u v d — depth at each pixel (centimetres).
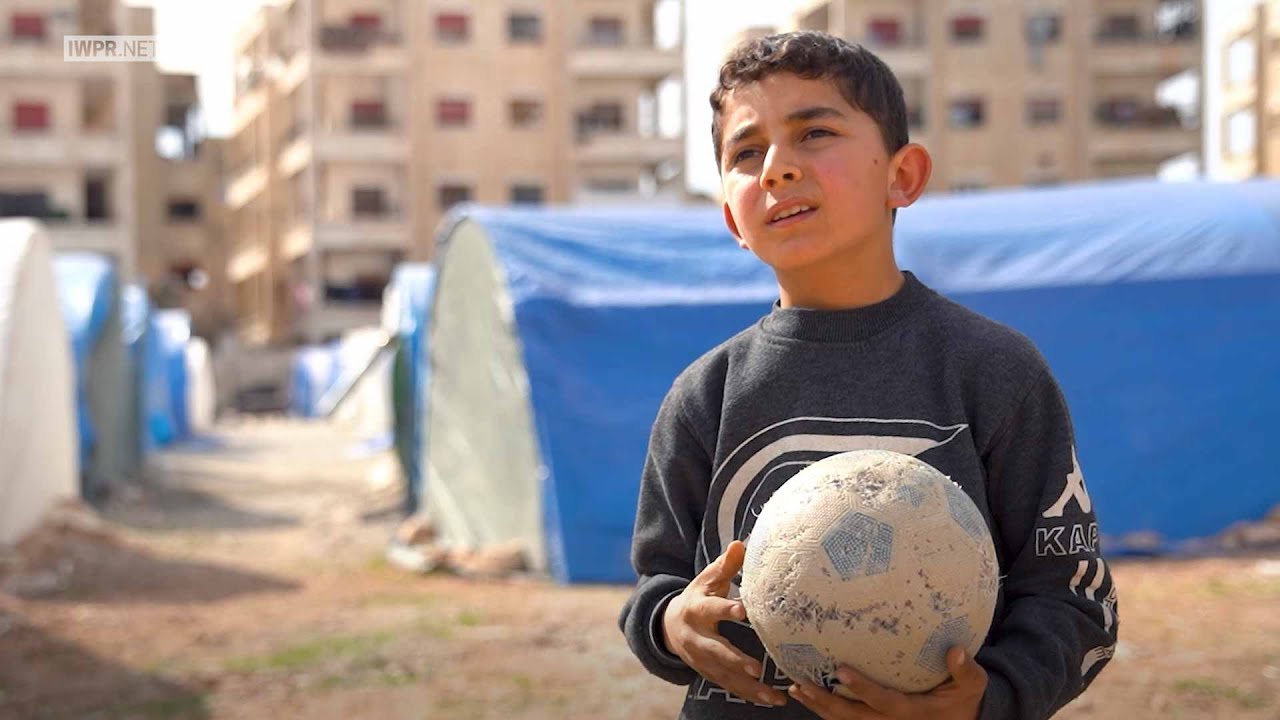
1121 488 1112
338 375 4166
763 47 218
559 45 5512
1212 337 1127
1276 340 1129
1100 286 1123
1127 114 5803
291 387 5406
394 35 5459
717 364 229
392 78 5466
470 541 1236
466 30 5478
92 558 1177
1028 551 209
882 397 212
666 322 1080
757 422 218
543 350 1072
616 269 1126
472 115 5478
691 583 210
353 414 4156
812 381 216
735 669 202
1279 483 1120
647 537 232
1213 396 1121
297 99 5594
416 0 5419
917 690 189
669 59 5566
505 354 1122
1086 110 5678
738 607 200
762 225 215
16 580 1062
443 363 1312
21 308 1247
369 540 1382
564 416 1063
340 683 732
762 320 229
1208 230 1162
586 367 1075
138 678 754
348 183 5441
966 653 188
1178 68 5694
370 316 5469
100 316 1805
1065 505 208
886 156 218
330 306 5419
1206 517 1114
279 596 1029
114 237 4794
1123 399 1119
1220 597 901
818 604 188
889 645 186
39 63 4656
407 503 1566
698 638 205
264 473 2355
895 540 188
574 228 1169
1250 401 1123
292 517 1645
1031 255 1157
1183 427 1118
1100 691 655
